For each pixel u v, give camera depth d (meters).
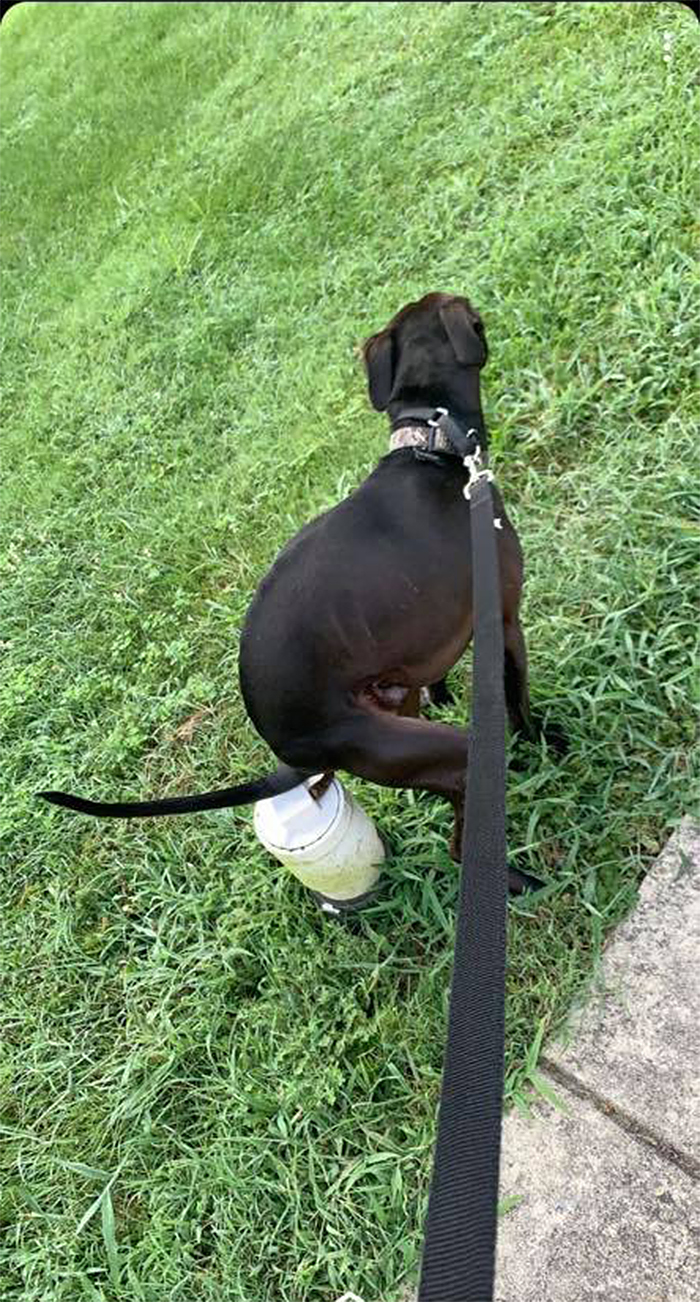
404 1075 0.93
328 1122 0.92
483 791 0.61
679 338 1.36
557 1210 0.79
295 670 0.92
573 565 1.21
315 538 0.96
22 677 1.51
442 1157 0.43
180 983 1.08
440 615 0.96
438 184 1.87
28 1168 1.00
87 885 1.21
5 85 3.39
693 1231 0.75
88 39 3.36
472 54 2.08
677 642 1.08
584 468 1.31
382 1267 0.83
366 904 1.04
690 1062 0.83
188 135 2.55
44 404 2.03
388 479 1.00
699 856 0.93
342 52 2.41
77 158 2.75
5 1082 1.07
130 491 1.74
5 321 2.33
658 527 1.19
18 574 1.68
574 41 1.95
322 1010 0.99
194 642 1.43
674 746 1.03
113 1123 1.00
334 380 1.65
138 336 2.03
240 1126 0.95
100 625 1.55
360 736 0.93
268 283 1.94
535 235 1.59
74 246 2.48
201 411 1.79
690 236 1.47
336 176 2.03
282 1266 0.87
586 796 1.03
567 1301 0.75
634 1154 0.80
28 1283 0.92
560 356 1.46
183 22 3.08
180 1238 0.90
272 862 1.13
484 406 1.43
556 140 1.78
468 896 0.55
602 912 0.93
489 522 0.87
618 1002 0.88
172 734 1.34
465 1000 0.49
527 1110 0.85
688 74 1.68
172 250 2.14
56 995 1.12
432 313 1.09
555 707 1.10
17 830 1.30
